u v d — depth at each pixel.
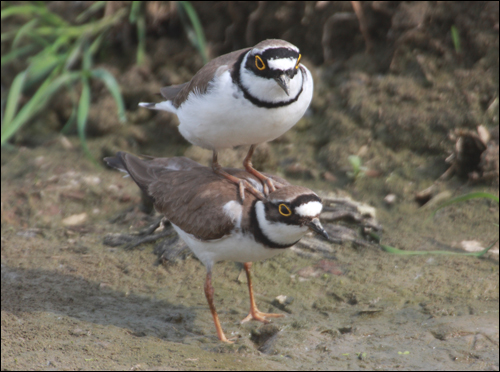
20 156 14.38
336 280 10.28
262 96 8.16
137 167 9.97
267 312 9.62
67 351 8.35
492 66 13.31
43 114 15.33
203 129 8.72
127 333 8.91
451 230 11.45
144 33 15.78
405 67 13.99
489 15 13.50
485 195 10.41
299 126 14.10
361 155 13.29
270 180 9.29
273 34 15.18
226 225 8.51
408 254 10.80
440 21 13.95
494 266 10.34
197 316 9.50
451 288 9.87
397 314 9.33
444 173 12.64
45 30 15.26
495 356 8.22
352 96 13.95
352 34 14.75
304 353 8.42
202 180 9.14
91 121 14.85
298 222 8.27
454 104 13.23
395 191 12.53
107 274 10.65
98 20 15.87
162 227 11.66
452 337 8.68
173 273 10.70
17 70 15.93
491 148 12.34
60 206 12.84
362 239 11.33
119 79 15.37
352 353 8.38
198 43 15.05
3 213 12.59
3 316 9.24
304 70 8.62
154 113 14.95
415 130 13.23
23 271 10.66
